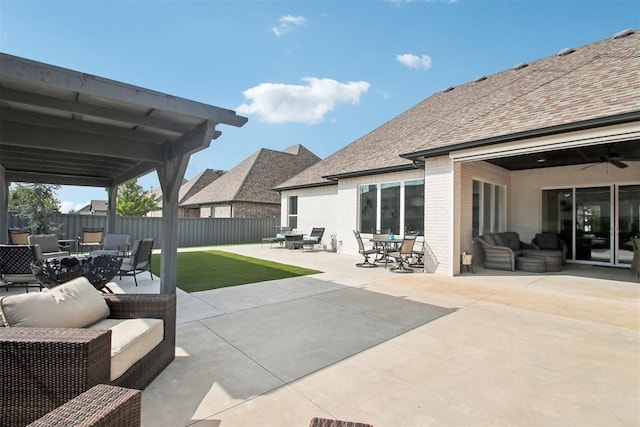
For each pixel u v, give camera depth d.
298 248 15.21
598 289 6.66
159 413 2.44
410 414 2.47
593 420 2.41
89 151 4.85
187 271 8.70
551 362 3.35
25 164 7.94
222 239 18.14
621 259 9.40
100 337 2.11
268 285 6.96
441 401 2.64
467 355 3.50
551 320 4.68
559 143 6.35
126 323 2.95
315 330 4.25
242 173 23.12
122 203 27.58
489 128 7.67
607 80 7.11
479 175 9.57
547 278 7.83
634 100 5.68
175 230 5.60
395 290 6.55
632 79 6.57
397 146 12.05
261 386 2.85
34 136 4.44
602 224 9.79
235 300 5.71
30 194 13.70
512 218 11.43
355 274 8.38
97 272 4.69
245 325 4.42
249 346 3.72
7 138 4.24
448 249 8.23
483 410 2.53
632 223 9.27
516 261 8.99
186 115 4.04
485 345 3.77
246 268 9.27
